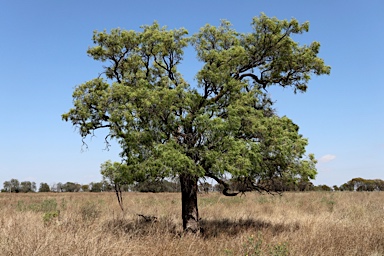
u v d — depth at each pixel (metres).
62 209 20.94
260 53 14.95
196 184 13.60
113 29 14.62
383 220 14.70
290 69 15.26
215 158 11.51
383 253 10.20
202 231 14.07
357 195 34.28
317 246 10.33
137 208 21.70
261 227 14.61
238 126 12.18
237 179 13.68
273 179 14.24
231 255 9.52
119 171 12.16
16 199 34.69
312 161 13.52
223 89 13.16
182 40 14.41
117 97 12.88
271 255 9.47
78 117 13.99
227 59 13.12
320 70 14.88
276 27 14.35
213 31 14.13
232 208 22.36
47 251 8.24
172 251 9.49
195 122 12.00
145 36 14.10
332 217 16.17
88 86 14.05
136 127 12.31
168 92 12.12
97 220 14.53
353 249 9.98
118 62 14.84
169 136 12.65
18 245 8.51
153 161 11.45
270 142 12.79
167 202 26.36
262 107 14.45
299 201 26.77
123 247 9.01
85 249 8.52
